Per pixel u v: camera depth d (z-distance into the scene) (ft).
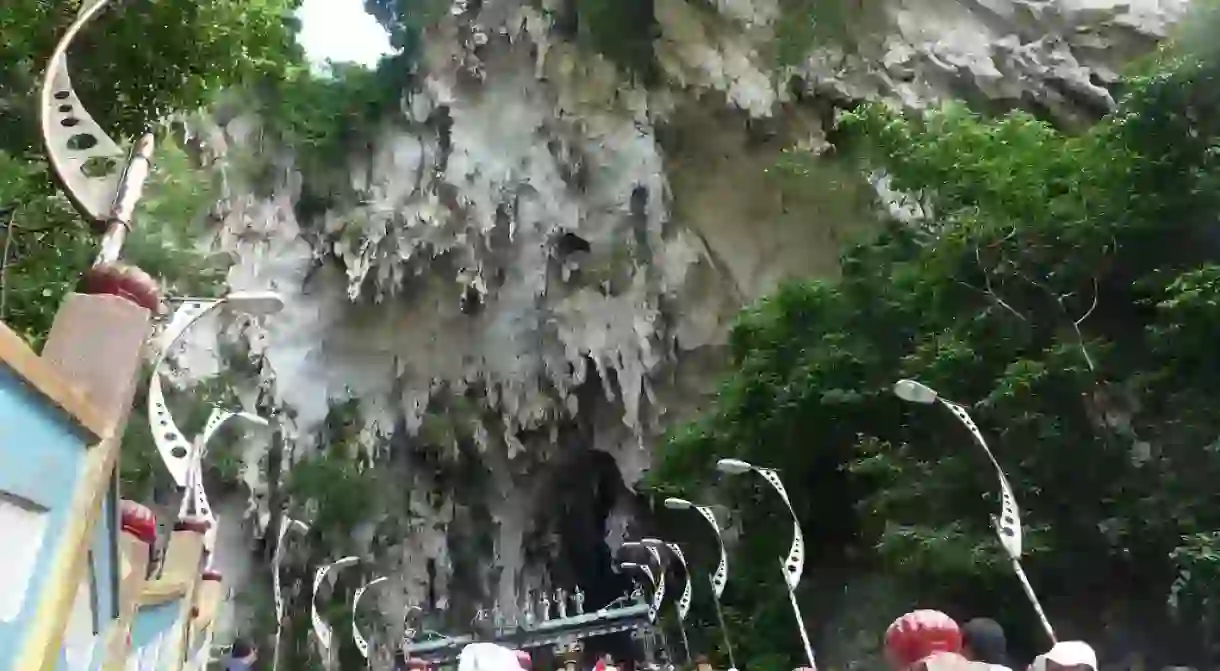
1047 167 79.92
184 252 83.61
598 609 178.29
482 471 168.25
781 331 109.29
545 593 173.06
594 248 151.84
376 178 156.25
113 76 43.50
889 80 119.55
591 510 173.88
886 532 80.59
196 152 136.98
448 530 167.84
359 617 150.20
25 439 11.76
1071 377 70.18
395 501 160.76
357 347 159.63
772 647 107.86
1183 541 63.26
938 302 85.30
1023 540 69.72
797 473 107.65
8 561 11.70
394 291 156.97
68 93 18.74
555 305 155.12
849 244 118.11
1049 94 109.70
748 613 117.19
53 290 44.47
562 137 149.28
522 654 18.56
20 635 11.90
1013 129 86.43
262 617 132.05
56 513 12.83
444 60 153.89
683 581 145.28
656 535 160.66
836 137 126.52
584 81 145.69
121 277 15.94
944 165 85.40
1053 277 75.77
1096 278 73.56
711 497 117.70
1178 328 63.21
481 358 160.56
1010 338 78.07
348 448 156.76
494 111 152.66
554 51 146.72
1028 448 72.64
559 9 145.79
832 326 104.78
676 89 138.72
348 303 157.69
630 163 145.59
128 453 68.23
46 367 12.05
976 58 113.91
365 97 157.89
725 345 147.95
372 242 154.20
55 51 18.85
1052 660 17.42
